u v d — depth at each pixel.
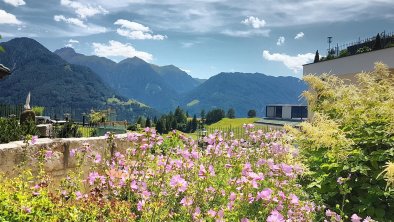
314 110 8.31
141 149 5.67
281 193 4.80
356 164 5.97
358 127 6.68
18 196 4.75
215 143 6.55
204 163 6.33
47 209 4.79
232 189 5.02
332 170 6.36
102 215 4.85
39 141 7.43
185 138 6.39
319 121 6.95
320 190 6.25
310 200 6.04
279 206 4.70
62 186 5.45
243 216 4.63
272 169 5.79
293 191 5.95
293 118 60.75
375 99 7.17
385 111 6.39
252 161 7.21
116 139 8.71
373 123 6.62
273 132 8.40
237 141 7.78
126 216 4.70
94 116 21.09
